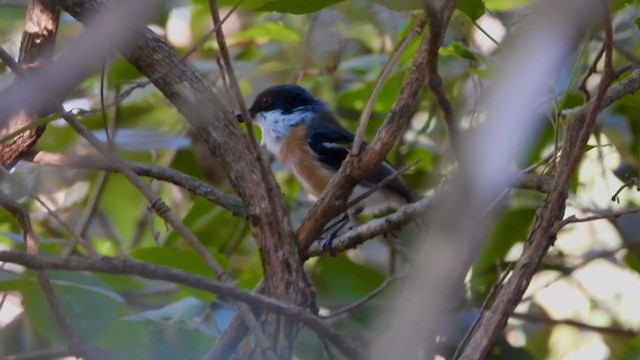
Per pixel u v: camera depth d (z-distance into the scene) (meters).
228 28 11.66
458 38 9.59
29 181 10.95
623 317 11.18
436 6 5.30
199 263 7.86
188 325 7.33
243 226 10.03
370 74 10.59
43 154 6.94
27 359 5.71
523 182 5.79
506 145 4.02
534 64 3.69
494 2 8.95
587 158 10.19
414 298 3.99
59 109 5.82
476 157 4.12
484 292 8.65
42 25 7.04
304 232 6.05
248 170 6.09
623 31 9.46
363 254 10.99
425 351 3.98
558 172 5.50
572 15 3.65
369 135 11.17
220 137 6.23
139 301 8.74
